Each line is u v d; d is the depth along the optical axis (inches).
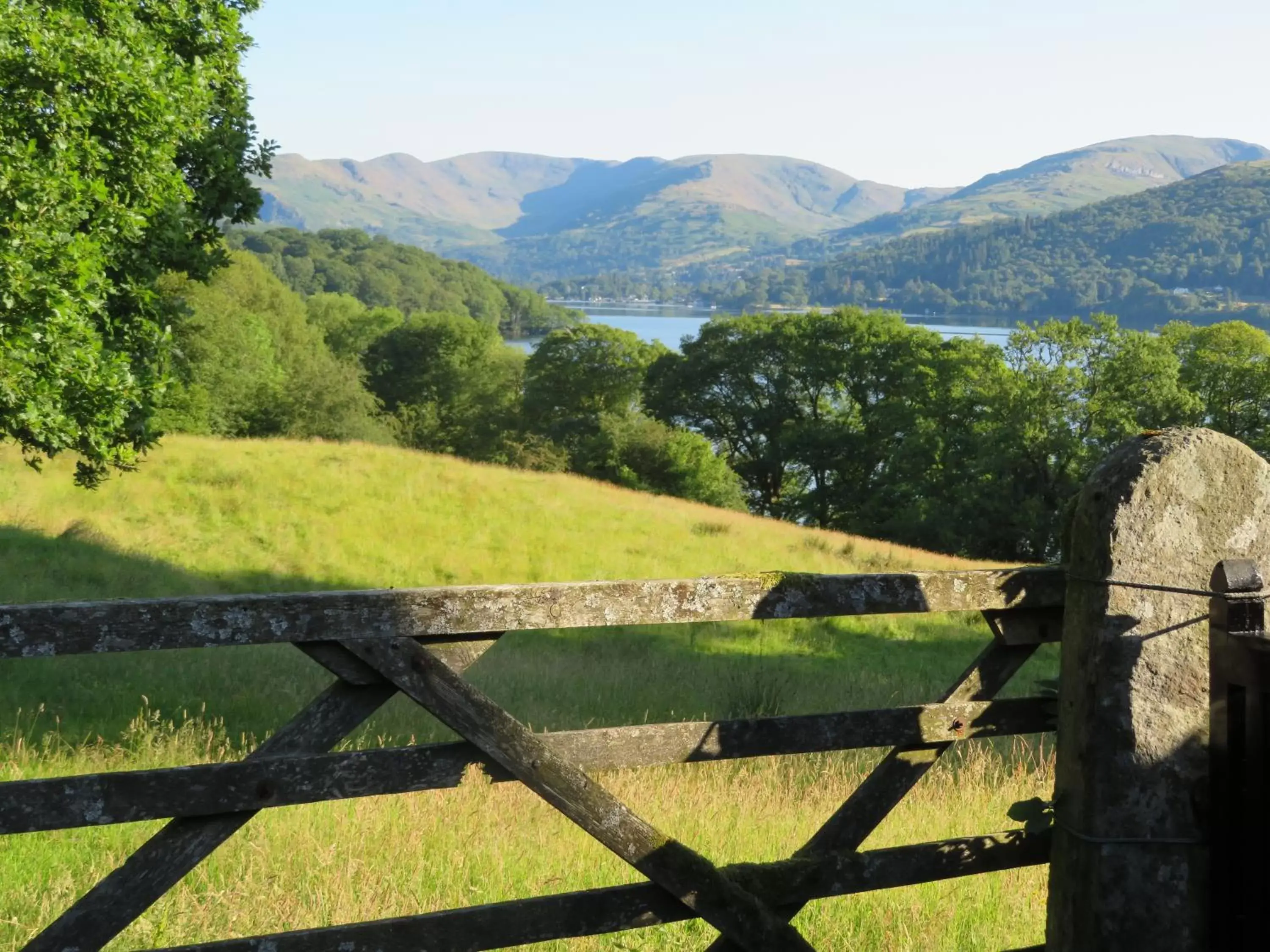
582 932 105.7
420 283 7765.8
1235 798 116.5
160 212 520.7
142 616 90.1
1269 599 120.0
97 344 473.4
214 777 92.0
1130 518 117.3
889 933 165.3
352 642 96.8
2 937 162.9
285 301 3405.5
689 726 110.3
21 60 461.4
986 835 125.9
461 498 1141.1
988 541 2208.4
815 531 1369.3
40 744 340.5
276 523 1000.2
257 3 602.9
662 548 1114.7
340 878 183.2
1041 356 2229.3
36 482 976.3
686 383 3004.4
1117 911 118.4
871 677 691.4
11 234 447.2
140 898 90.8
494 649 702.5
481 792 242.7
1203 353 2155.5
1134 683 117.8
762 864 114.7
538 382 3459.6
